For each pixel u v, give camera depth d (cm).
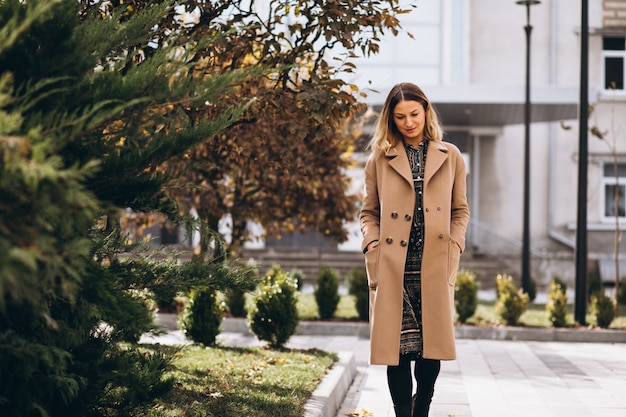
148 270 400
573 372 842
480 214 2458
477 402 664
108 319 335
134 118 349
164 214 397
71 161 335
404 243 453
